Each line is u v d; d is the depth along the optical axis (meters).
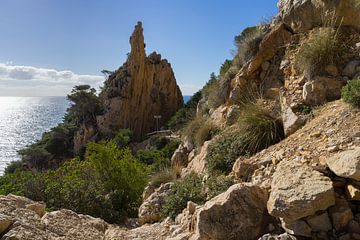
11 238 4.44
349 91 4.97
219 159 6.42
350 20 6.48
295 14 7.59
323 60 6.05
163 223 6.04
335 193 3.61
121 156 12.94
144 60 57.53
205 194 5.91
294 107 5.97
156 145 31.47
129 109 54.81
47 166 49.53
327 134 4.61
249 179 5.08
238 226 3.95
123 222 9.46
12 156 72.81
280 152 4.93
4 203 5.82
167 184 8.02
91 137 51.38
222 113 8.60
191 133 10.00
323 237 3.33
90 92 55.88
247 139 6.14
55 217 6.05
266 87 7.72
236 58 9.50
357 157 3.45
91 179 11.50
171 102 61.84
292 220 3.43
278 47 7.93
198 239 4.01
